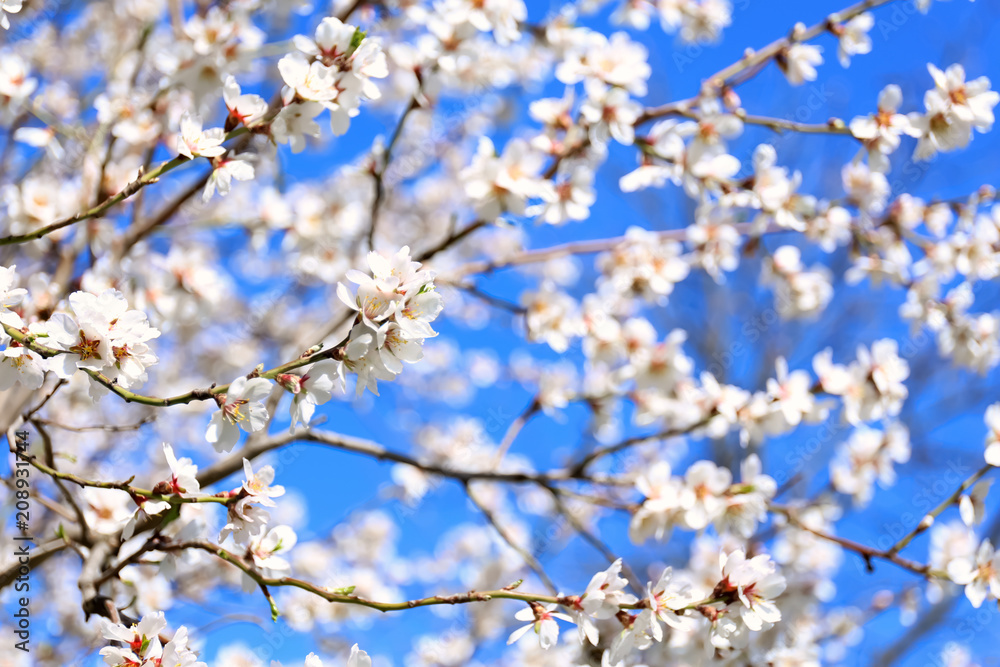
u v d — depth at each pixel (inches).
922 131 128.4
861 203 174.1
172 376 271.9
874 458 188.5
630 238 177.6
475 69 195.2
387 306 77.9
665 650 133.9
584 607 91.7
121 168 167.5
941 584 138.5
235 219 182.7
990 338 170.1
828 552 205.5
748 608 96.3
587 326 175.6
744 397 153.9
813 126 136.3
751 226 174.9
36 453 129.5
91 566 107.5
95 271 136.4
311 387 79.9
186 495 85.1
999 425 119.3
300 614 191.6
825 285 181.0
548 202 143.1
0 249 163.5
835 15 149.8
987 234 167.2
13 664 172.9
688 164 146.3
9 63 132.0
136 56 179.6
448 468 158.2
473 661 258.4
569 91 147.6
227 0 157.2
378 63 91.4
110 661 84.3
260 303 256.2
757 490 133.0
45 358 75.8
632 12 178.7
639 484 139.3
